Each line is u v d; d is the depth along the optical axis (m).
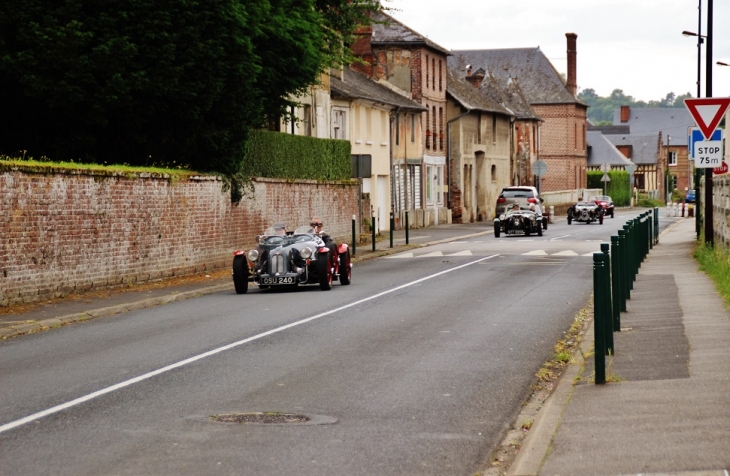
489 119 81.56
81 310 19.05
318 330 15.80
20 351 14.23
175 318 18.08
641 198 133.12
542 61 114.38
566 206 94.88
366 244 44.38
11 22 26.95
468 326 16.23
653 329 14.80
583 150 116.50
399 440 8.62
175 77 27.72
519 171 94.75
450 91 72.81
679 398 9.59
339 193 42.34
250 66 29.20
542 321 16.86
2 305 19.44
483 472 7.64
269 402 10.20
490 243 43.88
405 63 66.81
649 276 24.02
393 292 22.22
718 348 12.63
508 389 10.97
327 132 50.53
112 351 13.95
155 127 29.42
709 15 29.88
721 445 7.73
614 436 8.22
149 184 25.42
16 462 7.88
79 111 28.00
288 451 8.20
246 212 32.06
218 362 12.73
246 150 31.08
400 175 63.09
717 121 20.41
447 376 11.73
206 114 29.77
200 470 7.61
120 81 27.03
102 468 7.68
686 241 39.31
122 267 24.11
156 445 8.40
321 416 9.55
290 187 36.25
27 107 28.44
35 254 20.53
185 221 27.53
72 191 21.86
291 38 32.19
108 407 9.98
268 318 17.58
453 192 74.38
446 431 8.98
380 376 11.72
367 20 42.97
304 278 23.06
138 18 27.42
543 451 7.81
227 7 28.11
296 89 34.50
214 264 29.50
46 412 9.76
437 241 46.69
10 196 19.69
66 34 26.73
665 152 161.38
